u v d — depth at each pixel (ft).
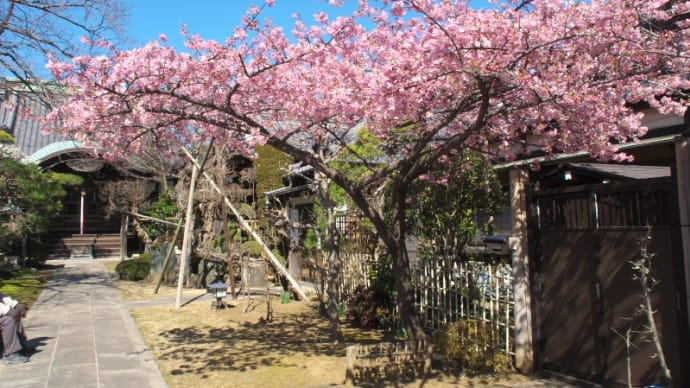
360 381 19.30
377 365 19.58
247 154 22.44
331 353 23.68
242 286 41.37
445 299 23.97
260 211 43.42
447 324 22.94
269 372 20.79
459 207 24.45
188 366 21.90
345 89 17.31
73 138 19.33
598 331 17.79
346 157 28.63
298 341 26.23
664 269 15.87
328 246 30.40
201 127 22.00
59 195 55.21
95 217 87.81
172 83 18.03
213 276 47.44
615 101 16.28
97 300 40.24
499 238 32.01
